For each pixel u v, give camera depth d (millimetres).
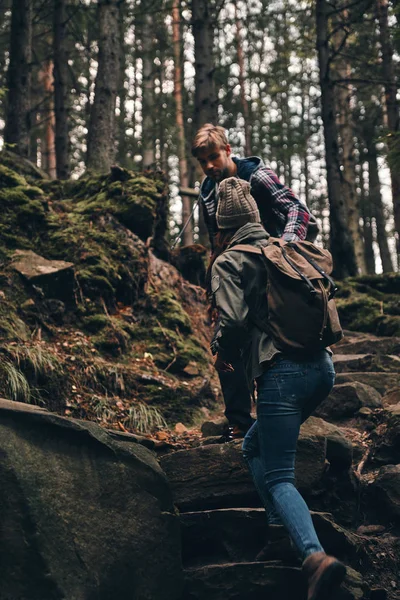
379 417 4242
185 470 3107
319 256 2709
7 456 2375
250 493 3049
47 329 4648
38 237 5348
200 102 10312
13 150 8250
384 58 11102
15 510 2330
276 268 2545
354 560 2969
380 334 6879
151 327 5484
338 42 13562
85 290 5148
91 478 2613
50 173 15984
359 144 16438
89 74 14953
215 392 5188
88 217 5926
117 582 2525
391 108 10969
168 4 15109
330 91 10023
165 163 18953
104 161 8438
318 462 3121
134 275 5629
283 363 2525
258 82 17797
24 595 2271
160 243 6812
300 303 2506
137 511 2703
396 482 3352
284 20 15805
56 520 2422
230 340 2559
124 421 4230
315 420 3445
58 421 2572
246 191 2881
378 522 3383
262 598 2766
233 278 2590
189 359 5281
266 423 2527
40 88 15656
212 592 2771
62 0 10570
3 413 2451
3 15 13773
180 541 2820
